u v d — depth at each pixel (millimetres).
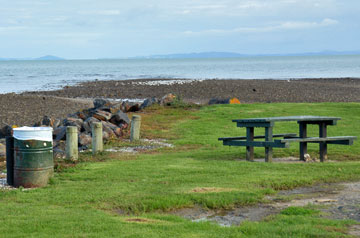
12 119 28406
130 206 7969
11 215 7316
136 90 54969
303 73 105312
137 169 11453
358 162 12859
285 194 9117
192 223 6914
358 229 6590
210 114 24750
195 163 12344
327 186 9789
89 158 13477
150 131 19625
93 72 129000
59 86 65938
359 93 48594
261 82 66938
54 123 19297
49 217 7168
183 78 86062
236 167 11672
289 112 25094
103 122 18594
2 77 98938
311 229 6516
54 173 11070
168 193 8797
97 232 6375
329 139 13047
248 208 8102
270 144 12469
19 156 9711
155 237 6109
